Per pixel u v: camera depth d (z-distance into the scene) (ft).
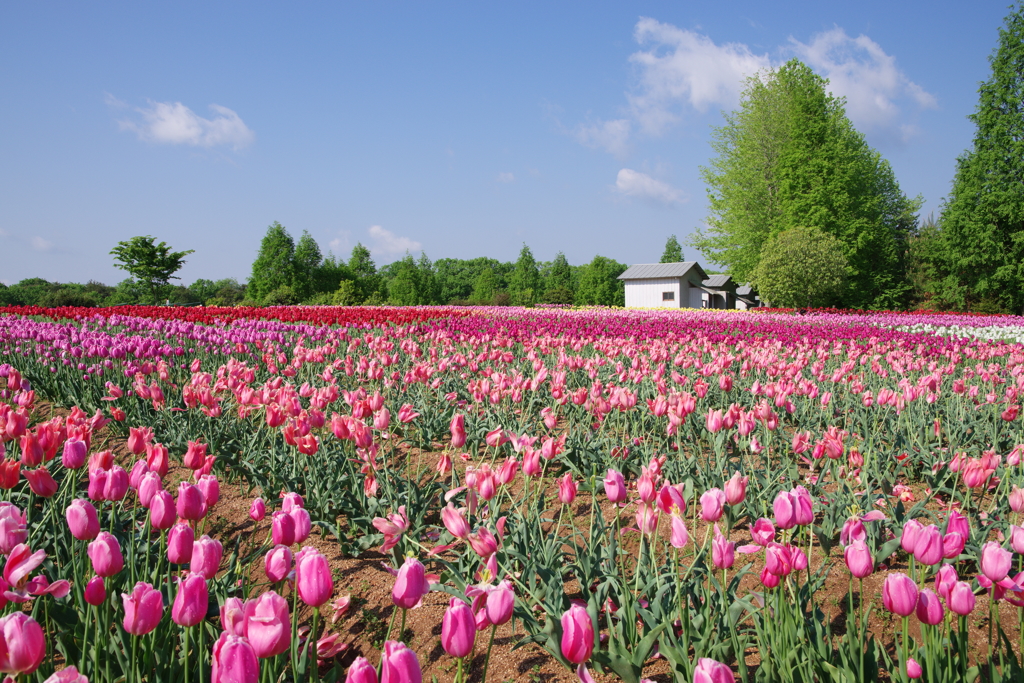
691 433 18.16
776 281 120.16
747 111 155.43
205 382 16.65
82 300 122.11
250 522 13.14
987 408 20.76
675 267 198.39
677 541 7.57
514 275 240.32
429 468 16.39
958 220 137.59
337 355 33.30
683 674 7.66
